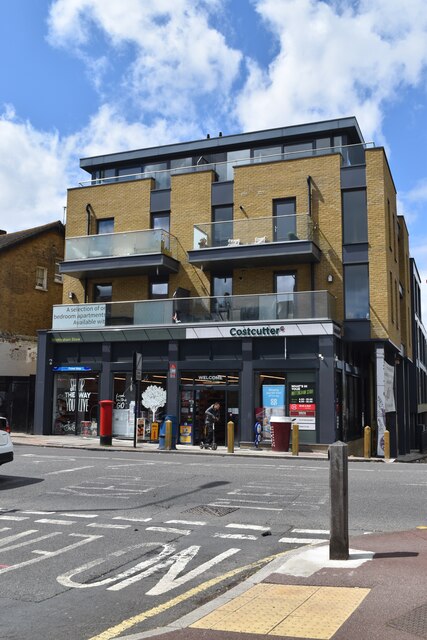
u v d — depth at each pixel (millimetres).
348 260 23594
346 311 23531
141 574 6203
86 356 25547
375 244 23391
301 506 9633
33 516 8922
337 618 4566
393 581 5410
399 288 29000
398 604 4793
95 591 5691
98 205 27734
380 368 23109
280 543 7402
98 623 4883
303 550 6812
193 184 26000
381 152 23625
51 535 7797
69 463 15328
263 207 24703
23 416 26188
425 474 13562
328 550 6684
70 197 28281
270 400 22188
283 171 24656
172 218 26203
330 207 23938
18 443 21891
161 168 28484
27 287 30828
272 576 5758
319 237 23969
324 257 23812
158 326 23969
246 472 13750
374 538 7301
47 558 6777
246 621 4598
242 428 22234
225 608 4910
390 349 25672
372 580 5469
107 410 21594
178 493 10828
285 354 22141
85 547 7230
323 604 4898
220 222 24266
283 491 11039
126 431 24391
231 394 22922
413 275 36094
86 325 25531
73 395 25609
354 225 23734
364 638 4164
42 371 25734
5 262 29750
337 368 22328
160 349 24281
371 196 23609
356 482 12070
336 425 21766
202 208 25719
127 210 27125
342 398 22953
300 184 24344
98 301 27500
